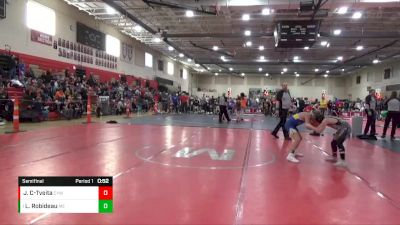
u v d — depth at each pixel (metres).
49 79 16.67
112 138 9.73
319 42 25.08
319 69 43.53
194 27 22.73
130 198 4.14
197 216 3.59
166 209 3.78
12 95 13.15
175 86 41.09
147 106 26.95
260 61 34.38
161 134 11.17
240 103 20.75
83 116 18.38
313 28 17.53
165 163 6.29
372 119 11.27
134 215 3.58
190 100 29.86
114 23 23.14
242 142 9.62
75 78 18.98
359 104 32.94
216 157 7.08
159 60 35.72
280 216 3.66
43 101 14.75
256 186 4.84
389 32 19.70
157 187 4.65
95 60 22.53
